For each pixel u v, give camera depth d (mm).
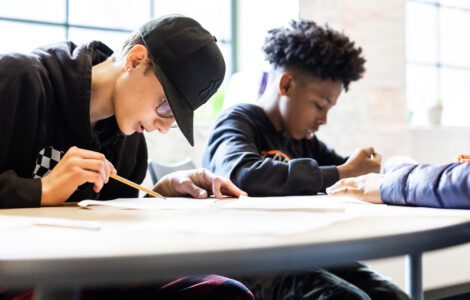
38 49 1016
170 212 672
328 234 434
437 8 3100
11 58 914
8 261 325
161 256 342
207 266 349
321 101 1503
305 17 2307
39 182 792
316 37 1487
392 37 2568
